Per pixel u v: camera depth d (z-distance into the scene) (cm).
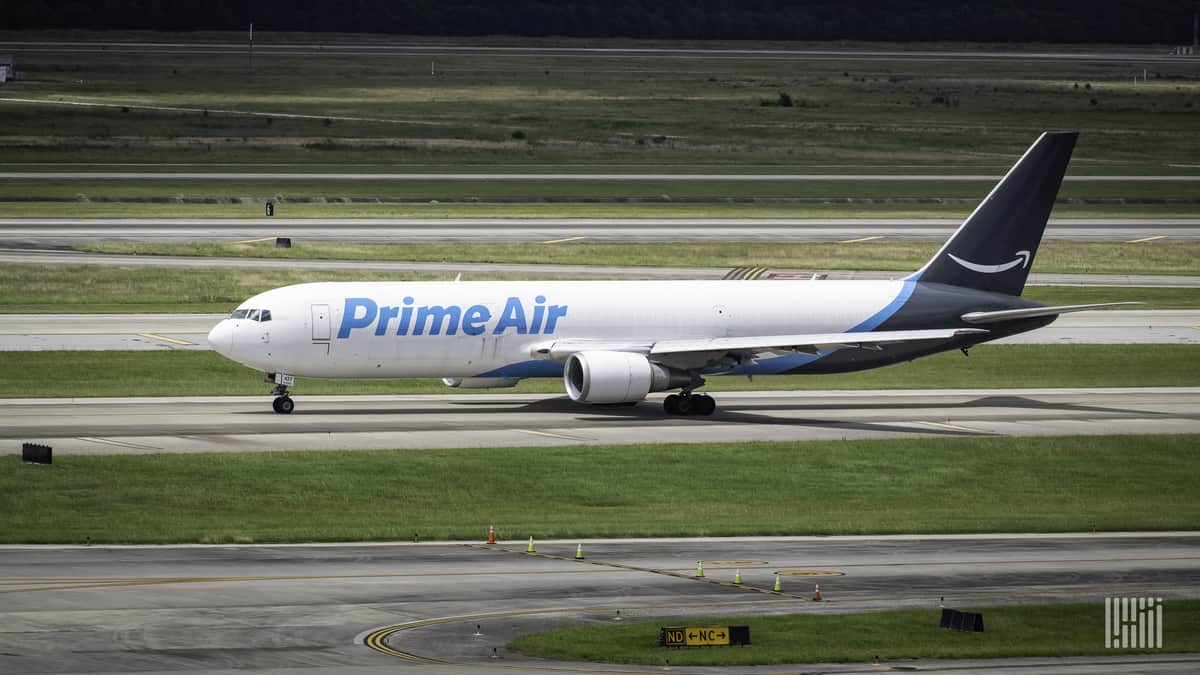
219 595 13838
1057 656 12306
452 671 11388
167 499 18638
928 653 12225
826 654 12138
